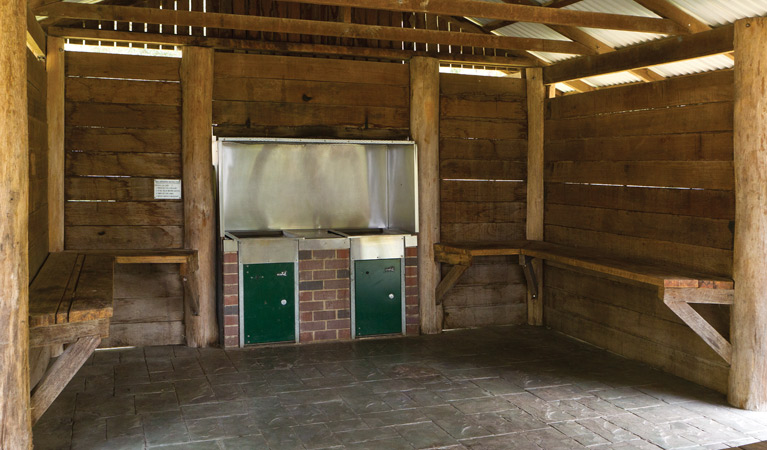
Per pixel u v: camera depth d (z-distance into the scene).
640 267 5.46
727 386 5.08
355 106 7.03
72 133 6.20
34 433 4.25
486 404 4.89
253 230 7.12
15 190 3.26
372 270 6.84
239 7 6.68
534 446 4.12
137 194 6.40
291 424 4.47
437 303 7.16
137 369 5.70
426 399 5.00
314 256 6.61
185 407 4.78
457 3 5.17
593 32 6.49
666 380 5.49
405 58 7.13
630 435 4.30
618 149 6.28
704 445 4.14
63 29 6.06
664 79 6.25
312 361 6.00
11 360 3.25
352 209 7.48
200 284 6.46
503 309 7.61
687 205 5.43
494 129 7.46
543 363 6.00
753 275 4.69
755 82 4.61
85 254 5.91
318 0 4.89
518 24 7.03
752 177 4.65
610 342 6.44
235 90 6.63
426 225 7.09
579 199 6.89
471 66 7.54
